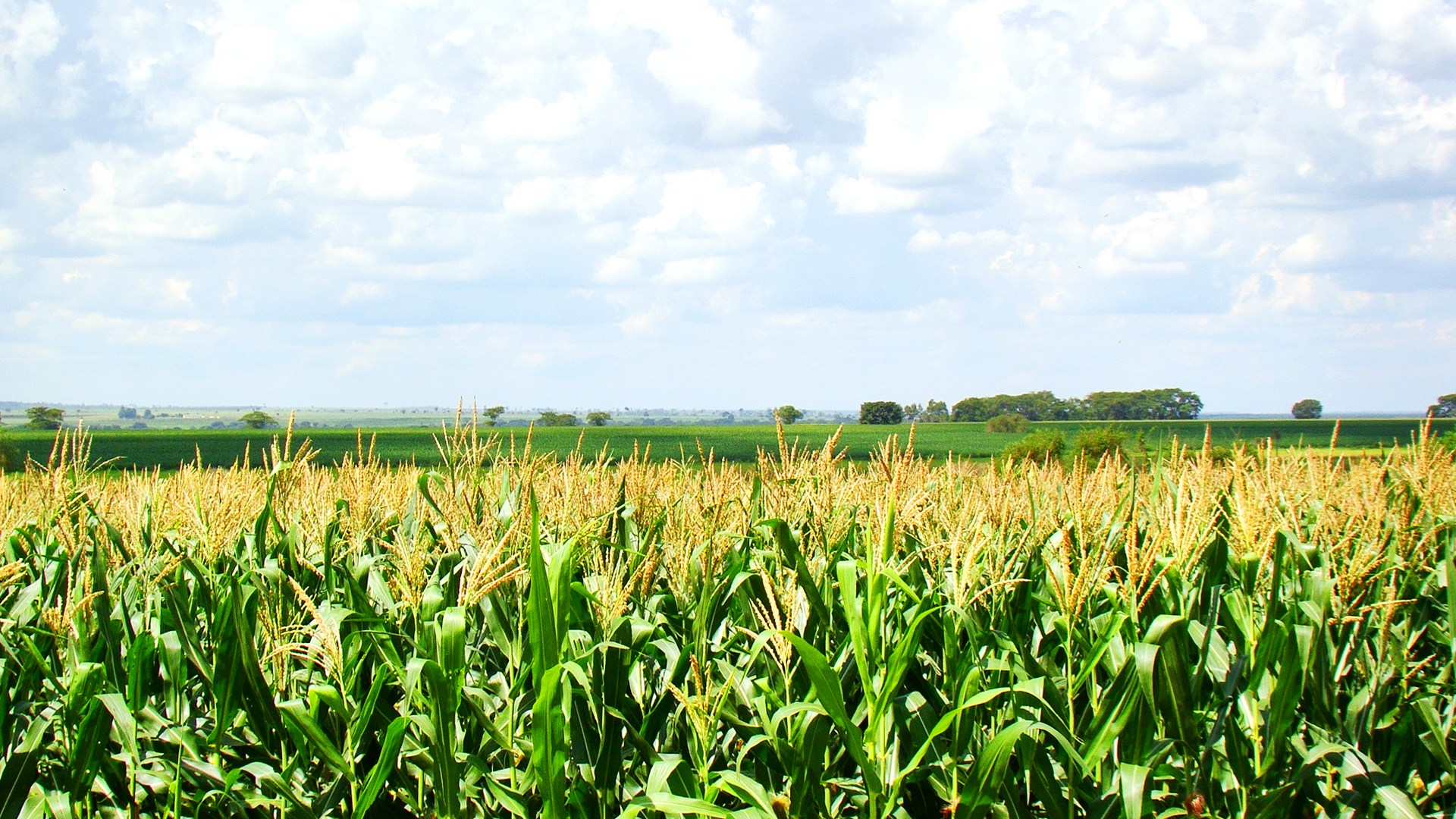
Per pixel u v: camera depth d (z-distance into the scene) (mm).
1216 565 4961
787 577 5020
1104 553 4977
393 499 6863
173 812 4293
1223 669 4414
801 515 6547
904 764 4406
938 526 6691
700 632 4734
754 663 4859
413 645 4539
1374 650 4969
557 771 3760
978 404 121250
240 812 4465
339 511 6617
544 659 3811
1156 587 4703
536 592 3764
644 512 6980
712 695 4301
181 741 4367
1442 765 4211
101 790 4484
